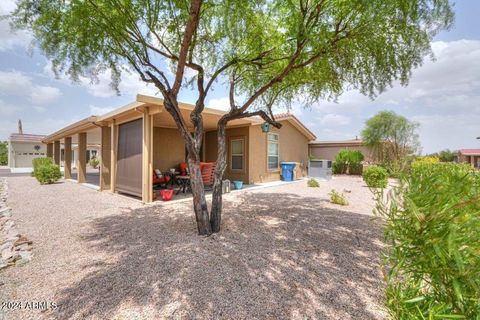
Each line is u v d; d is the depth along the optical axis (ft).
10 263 9.95
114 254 10.89
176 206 21.11
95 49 13.00
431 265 3.75
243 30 14.56
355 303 7.39
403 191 4.47
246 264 9.83
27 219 16.84
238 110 15.52
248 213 18.29
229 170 37.40
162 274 9.03
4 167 90.53
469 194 3.65
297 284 8.42
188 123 31.71
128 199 24.29
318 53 13.98
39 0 11.15
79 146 37.22
